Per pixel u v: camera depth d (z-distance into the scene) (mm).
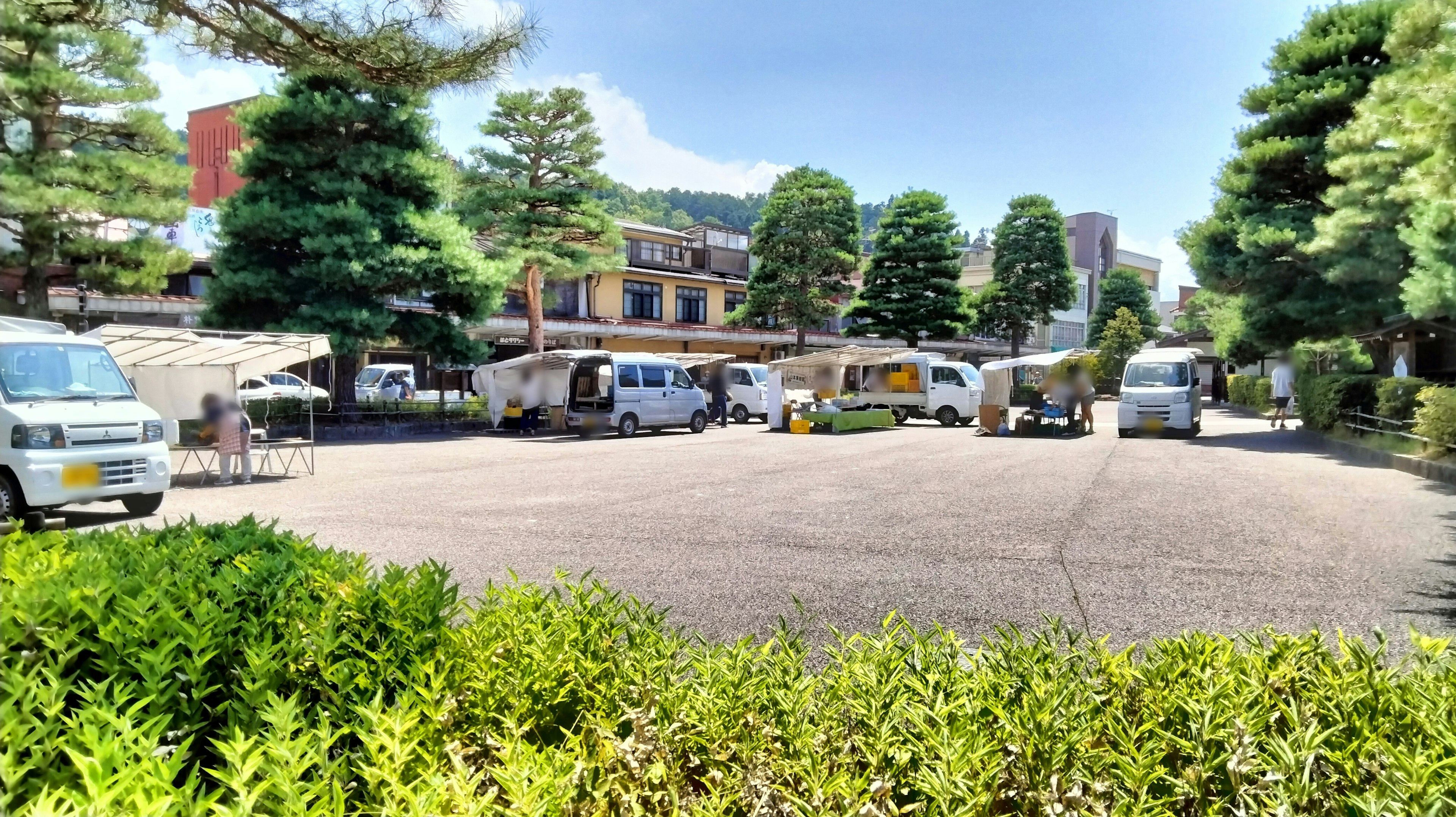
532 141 25906
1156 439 19312
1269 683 2199
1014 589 5453
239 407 12086
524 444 18922
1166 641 2557
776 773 1896
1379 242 13344
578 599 3004
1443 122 7852
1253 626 4562
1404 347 23734
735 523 8078
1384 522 7809
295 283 19359
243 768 1525
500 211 26000
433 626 2482
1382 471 12195
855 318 40688
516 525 8008
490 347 23000
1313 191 18219
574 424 21109
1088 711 2080
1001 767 1799
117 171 16922
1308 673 2266
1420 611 4840
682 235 44844
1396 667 2299
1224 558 6340
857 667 2311
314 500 9945
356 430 20688
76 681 2146
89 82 16688
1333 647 4047
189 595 2367
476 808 1459
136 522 8617
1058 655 2586
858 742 1975
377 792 1659
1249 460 13969
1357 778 1784
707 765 2035
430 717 2014
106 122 17562
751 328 43312
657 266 42750
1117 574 5844
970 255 73125
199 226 26891
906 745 1946
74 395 8844
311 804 1602
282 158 19156
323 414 20766
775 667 2430
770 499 9703
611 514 8656
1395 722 1983
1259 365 43219
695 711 2143
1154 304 95812
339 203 18812
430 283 19859
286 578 2658
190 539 3217
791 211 36750
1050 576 5785
